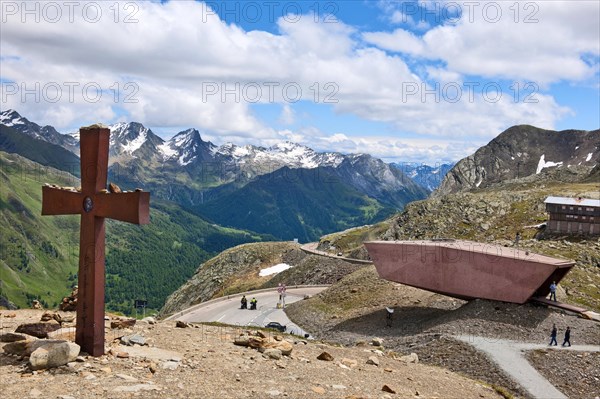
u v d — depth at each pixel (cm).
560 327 5309
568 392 3881
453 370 4362
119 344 2206
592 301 7300
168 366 1930
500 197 15988
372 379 2342
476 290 6097
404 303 7281
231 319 8256
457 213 15588
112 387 1630
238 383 1859
